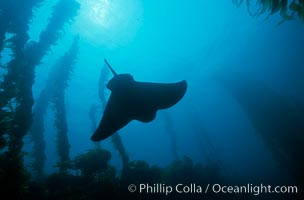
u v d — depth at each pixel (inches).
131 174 349.4
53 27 289.9
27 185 229.9
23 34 243.4
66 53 375.9
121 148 382.3
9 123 213.8
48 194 267.7
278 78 880.3
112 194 287.7
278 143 508.7
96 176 313.6
